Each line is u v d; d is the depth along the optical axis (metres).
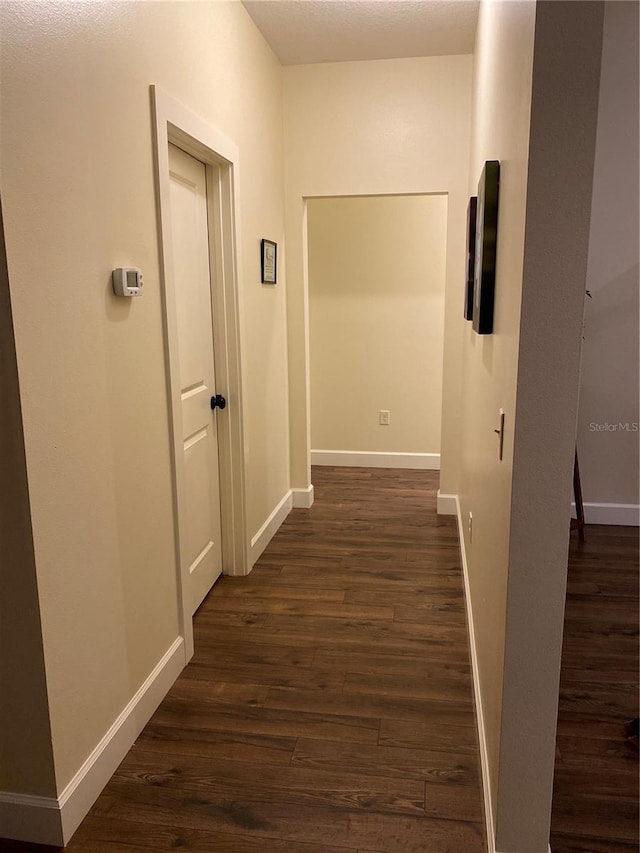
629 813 1.77
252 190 3.24
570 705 2.23
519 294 1.33
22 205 1.45
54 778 1.66
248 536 3.31
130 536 2.02
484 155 2.48
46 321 1.55
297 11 3.08
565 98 1.21
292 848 1.67
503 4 1.83
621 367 3.82
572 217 1.25
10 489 1.51
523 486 1.38
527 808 1.54
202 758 2.00
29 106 1.46
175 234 2.56
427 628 2.78
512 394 1.41
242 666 2.50
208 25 2.58
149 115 2.07
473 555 2.66
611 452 3.94
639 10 3.39
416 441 5.34
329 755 2.01
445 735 2.10
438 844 1.68
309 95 3.82
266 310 3.59
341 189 3.89
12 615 1.57
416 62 3.71
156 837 1.71
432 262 5.02
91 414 1.77
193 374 2.79
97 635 1.84
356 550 3.64
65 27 1.59
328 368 5.32
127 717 2.02
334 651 2.60
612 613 2.88
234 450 3.15
